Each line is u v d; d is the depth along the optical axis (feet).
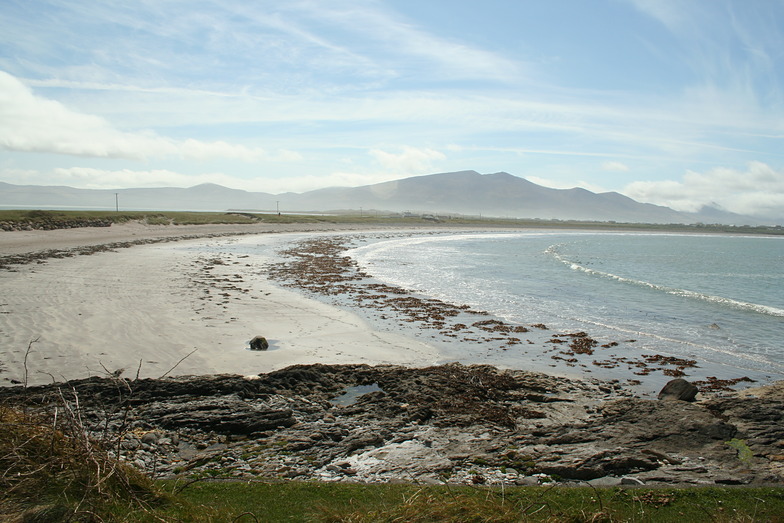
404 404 34.17
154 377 37.91
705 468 23.32
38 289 67.82
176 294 71.46
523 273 122.31
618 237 410.93
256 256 136.87
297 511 18.30
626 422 29.53
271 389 35.70
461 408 34.01
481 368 43.50
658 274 138.92
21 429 19.45
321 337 54.29
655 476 22.41
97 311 57.26
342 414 32.45
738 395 37.86
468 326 63.52
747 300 97.09
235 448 26.48
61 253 112.27
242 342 49.83
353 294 83.46
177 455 25.48
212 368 41.32
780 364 52.54
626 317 74.08
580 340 58.65
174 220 236.02
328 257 144.97
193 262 112.47
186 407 30.73
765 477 22.16
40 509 16.07
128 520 16.40
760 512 18.85
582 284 106.73
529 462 24.02
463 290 92.84
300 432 28.58
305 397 35.47
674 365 50.75
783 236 629.92
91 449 18.35
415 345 53.47
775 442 26.20
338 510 18.33
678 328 67.92
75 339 46.03
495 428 30.91
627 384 43.93
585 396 38.91
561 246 253.24
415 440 28.35
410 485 21.02
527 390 39.19
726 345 59.67
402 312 70.38
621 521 17.89
